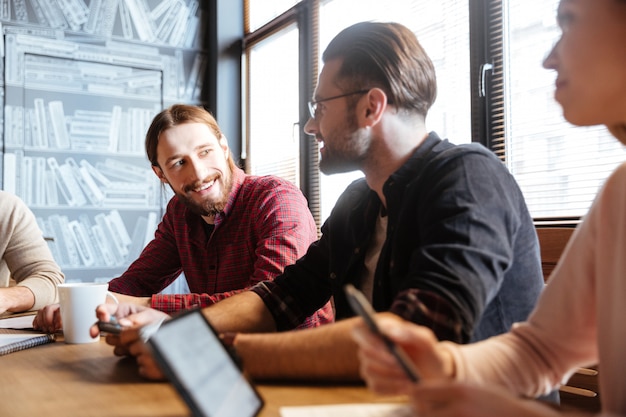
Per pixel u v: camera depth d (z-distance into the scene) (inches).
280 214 70.6
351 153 47.0
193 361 24.4
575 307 32.0
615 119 30.3
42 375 37.4
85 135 152.1
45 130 147.4
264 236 69.7
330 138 47.6
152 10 161.5
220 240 76.7
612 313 29.5
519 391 31.1
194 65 167.5
